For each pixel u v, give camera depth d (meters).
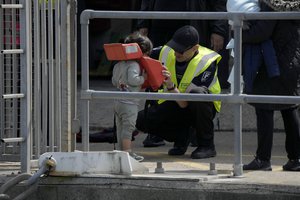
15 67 21.36
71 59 21.11
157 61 22.23
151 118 23.94
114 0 34.66
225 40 27.23
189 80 23.47
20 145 20.70
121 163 19.83
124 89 22.22
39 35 20.94
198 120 23.53
